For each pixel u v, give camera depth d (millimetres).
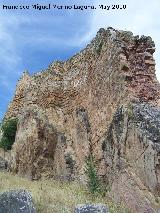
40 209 17531
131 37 23719
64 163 25781
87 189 22141
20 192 15664
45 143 27422
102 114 23797
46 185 23391
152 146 19484
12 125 31516
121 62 22562
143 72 22750
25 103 30828
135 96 21656
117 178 20797
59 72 29078
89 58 26406
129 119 20859
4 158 30328
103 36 25047
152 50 23609
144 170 19594
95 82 25141
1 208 15289
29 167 27188
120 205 20000
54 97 28469
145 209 18953
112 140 21625
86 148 24594
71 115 27156
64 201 19219
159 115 20719
